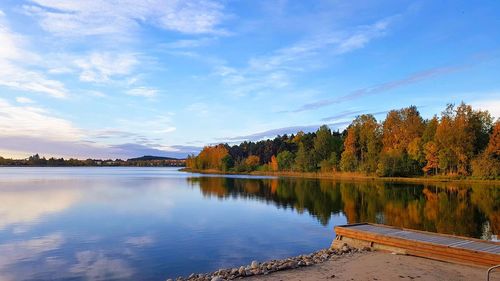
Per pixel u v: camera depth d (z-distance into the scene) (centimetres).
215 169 17225
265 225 2692
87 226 2656
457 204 3859
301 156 12069
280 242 2130
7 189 6075
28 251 1933
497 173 7069
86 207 3756
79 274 1540
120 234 2370
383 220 2898
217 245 2056
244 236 2300
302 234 2358
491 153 7250
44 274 1545
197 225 2697
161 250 1942
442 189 5728
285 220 2925
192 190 6034
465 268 1291
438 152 8088
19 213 3312
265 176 11869
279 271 1340
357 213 3278
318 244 2078
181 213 3338
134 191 5803
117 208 3681
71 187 6631
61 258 1792
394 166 8831
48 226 2662
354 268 1338
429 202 4056
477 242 1482
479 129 8025
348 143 10531
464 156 7675
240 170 15488
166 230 2503
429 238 1563
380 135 10175
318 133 11869
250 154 17462
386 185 6756
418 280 1177
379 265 1355
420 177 8581
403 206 3747
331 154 11231
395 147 9362
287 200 4431
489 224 2672
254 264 1437
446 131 7869
